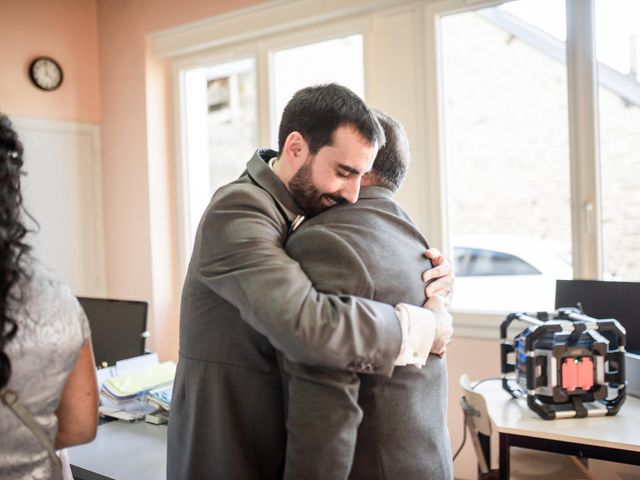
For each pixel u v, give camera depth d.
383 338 0.92
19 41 3.51
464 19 2.71
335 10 2.88
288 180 1.07
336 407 0.92
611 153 2.39
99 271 3.90
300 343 0.87
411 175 2.82
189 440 1.11
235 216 1.00
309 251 0.99
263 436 1.09
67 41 3.74
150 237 3.67
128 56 3.71
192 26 3.41
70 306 0.90
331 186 1.03
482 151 2.72
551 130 2.55
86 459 1.56
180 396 1.15
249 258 0.94
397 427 0.99
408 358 0.96
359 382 0.96
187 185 3.74
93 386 1.00
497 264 2.72
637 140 2.34
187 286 1.13
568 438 1.65
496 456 2.57
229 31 3.27
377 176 1.15
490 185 2.71
